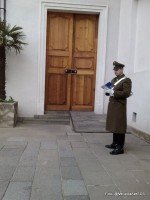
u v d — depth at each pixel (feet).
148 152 20.27
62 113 31.55
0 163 16.89
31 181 14.24
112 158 18.53
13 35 28.02
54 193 12.93
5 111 27.53
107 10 31.07
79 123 27.66
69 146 21.22
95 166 16.81
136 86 26.37
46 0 30.27
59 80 31.86
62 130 27.02
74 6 30.63
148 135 23.25
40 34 30.50
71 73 31.86
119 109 19.70
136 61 27.68
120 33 31.07
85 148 20.76
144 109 24.35
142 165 17.25
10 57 30.35
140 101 25.30
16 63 30.48
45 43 30.73
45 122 30.37
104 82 31.58
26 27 30.32
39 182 14.14
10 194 12.75
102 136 24.61
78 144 21.85
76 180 14.51
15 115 28.43
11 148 20.21
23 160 17.53
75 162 17.46
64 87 31.96
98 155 19.11
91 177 15.01
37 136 24.23
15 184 13.83
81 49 31.99
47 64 31.53
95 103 31.78
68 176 15.05
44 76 30.91
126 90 19.49
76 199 12.41
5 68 30.14
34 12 30.32
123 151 19.93
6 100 29.04
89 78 32.17
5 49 29.22
